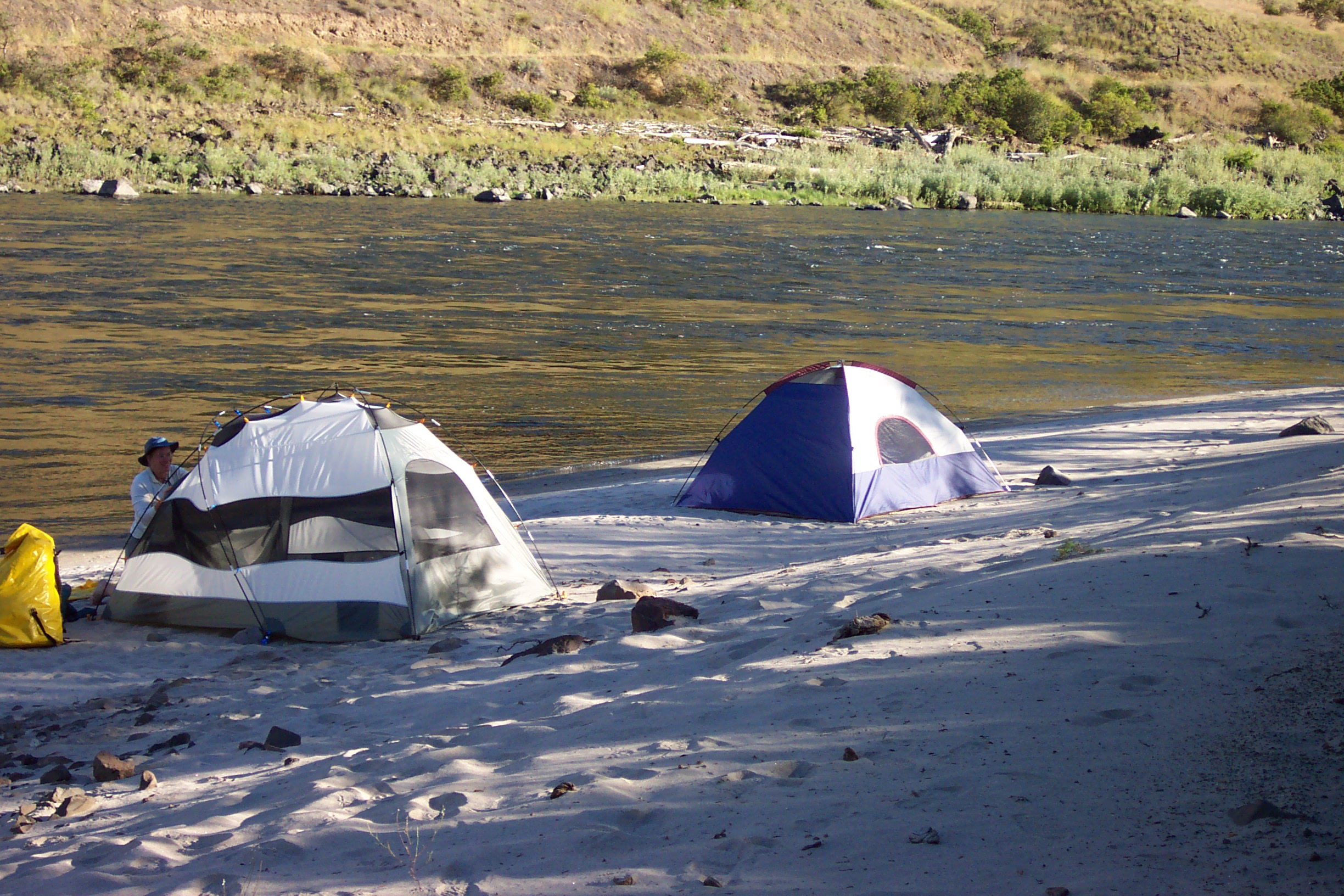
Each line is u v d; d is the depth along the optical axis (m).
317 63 56.88
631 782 3.75
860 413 10.49
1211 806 3.06
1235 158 64.38
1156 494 8.83
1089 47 87.38
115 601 7.79
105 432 13.23
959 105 68.38
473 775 4.13
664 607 6.43
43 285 23.55
